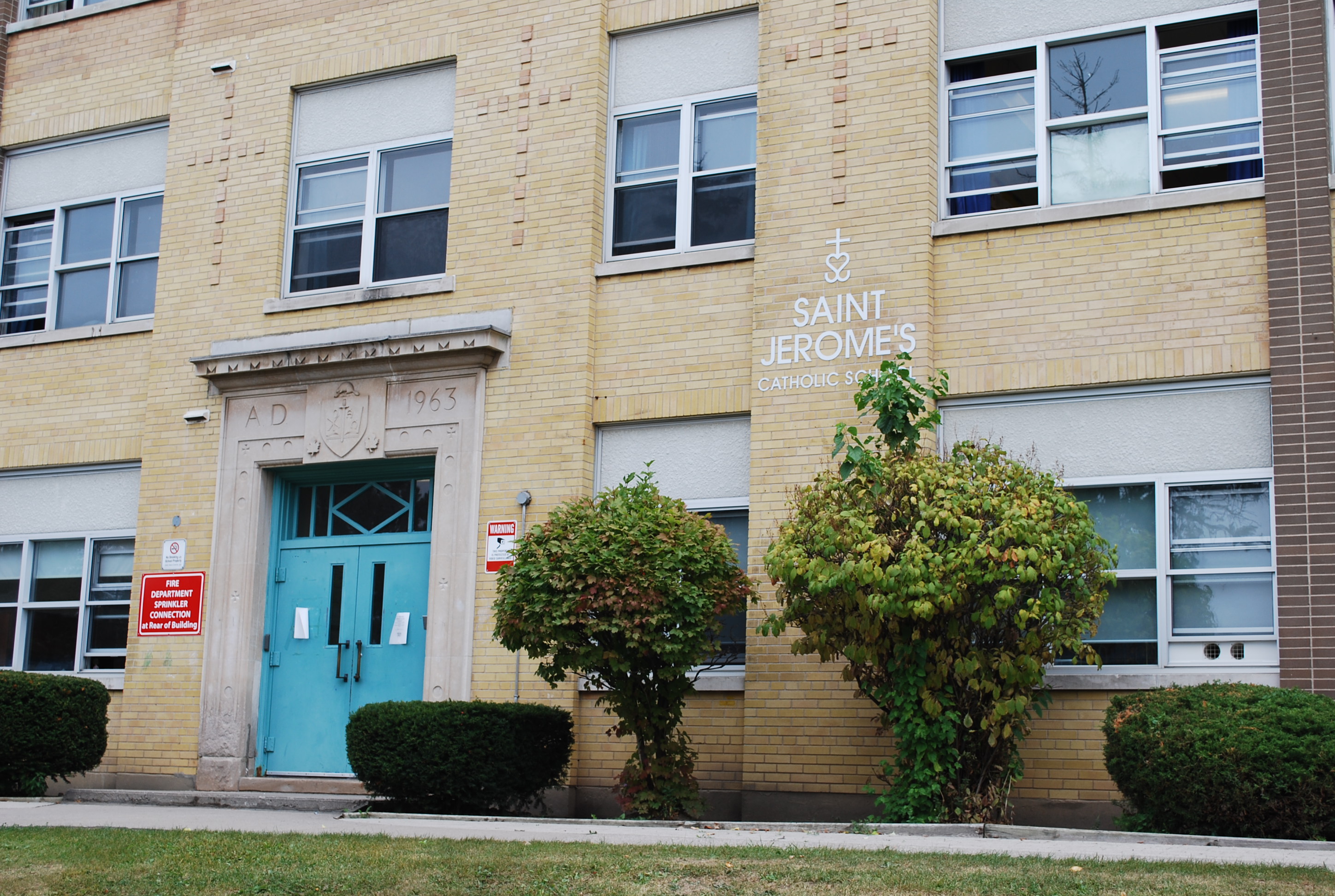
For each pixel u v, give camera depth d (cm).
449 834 1068
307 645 1544
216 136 1702
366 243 1606
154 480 1633
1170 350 1214
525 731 1277
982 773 1122
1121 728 1060
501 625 1224
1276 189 1198
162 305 1683
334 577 1551
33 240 1852
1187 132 1262
